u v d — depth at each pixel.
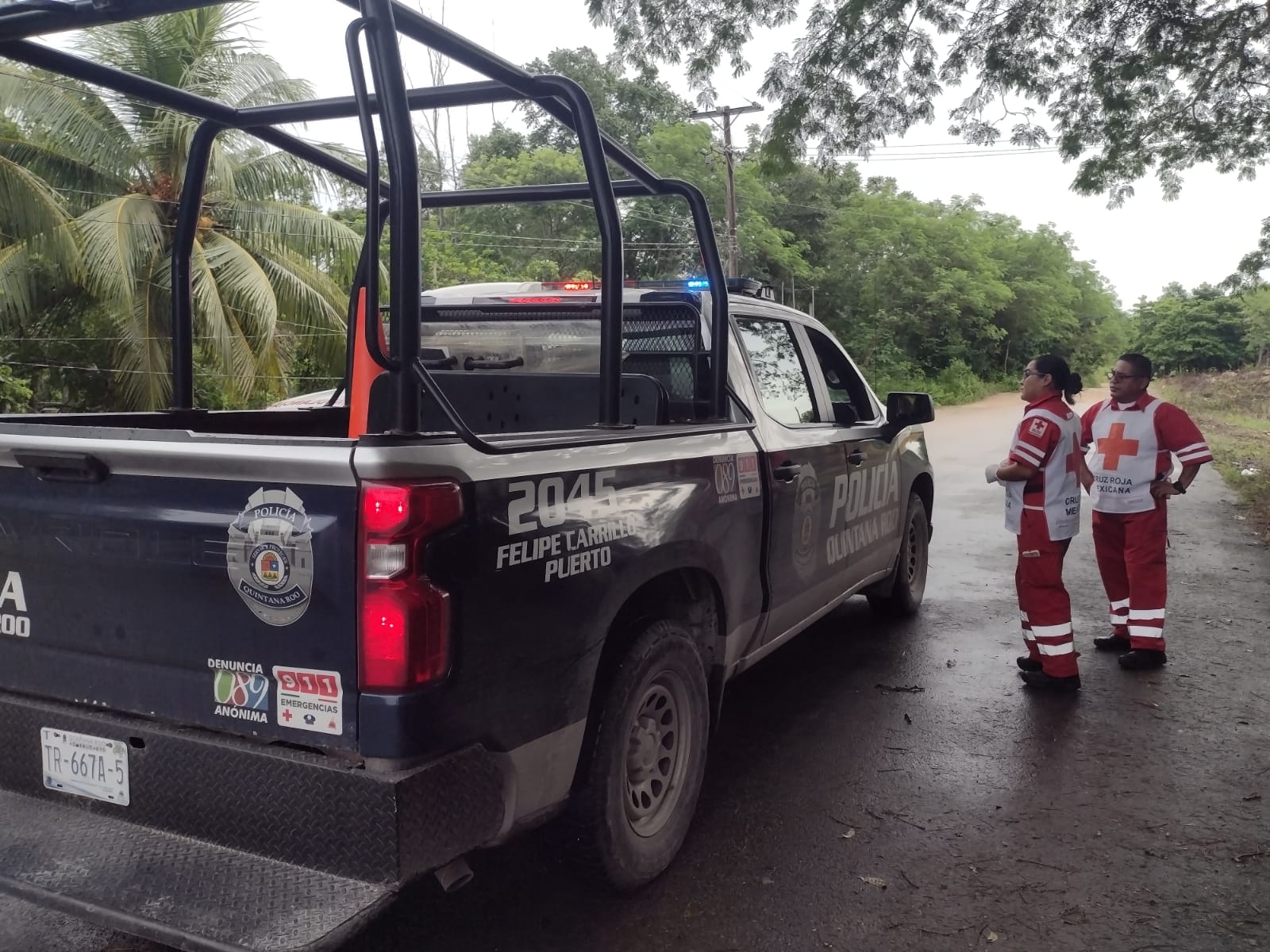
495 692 2.41
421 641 2.19
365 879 2.20
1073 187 13.77
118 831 2.46
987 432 23.53
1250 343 56.12
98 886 2.24
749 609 3.80
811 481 4.36
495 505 2.39
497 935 2.92
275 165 14.77
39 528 2.55
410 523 2.16
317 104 3.16
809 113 11.15
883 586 5.94
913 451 6.06
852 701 4.88
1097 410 5.69
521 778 2.53
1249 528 9.96
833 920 3.00
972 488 13.07
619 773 2.92
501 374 3.98
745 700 4.91
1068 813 3.69
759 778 4.00
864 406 5.57
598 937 2.91
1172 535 9.62
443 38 2.44
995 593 7.12
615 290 2.94
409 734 2.19
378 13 2.13
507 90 2.89
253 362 14.34
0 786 2.68
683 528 3.20
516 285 4.39
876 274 41.75
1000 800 3.80
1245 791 3.87
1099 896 3.12
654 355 4.06
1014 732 4.47
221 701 2.37
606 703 2.87
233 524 2.29
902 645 5.81
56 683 2.61
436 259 23.80
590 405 3.80
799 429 4.38
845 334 42.34
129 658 2.49
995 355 51.59
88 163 13.62
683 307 3.96
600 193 2.88
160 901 2.19
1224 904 3.09
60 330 14.73
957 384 41.97
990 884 3.20
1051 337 54.88
